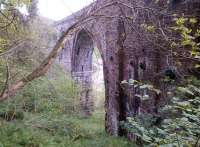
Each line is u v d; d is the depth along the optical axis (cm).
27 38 589
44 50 713
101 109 1788
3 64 563
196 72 561
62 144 762
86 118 1443
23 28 683
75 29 476
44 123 803
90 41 1602
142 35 453
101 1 516
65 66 1673
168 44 438
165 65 695
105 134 1032
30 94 741
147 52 796
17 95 694
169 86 641
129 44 843
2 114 754
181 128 336
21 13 717
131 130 551
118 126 990
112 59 1016
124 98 958
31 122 780
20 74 576
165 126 342
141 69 838
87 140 897
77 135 893
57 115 867
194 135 332
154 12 464
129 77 916
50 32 1009
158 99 727
